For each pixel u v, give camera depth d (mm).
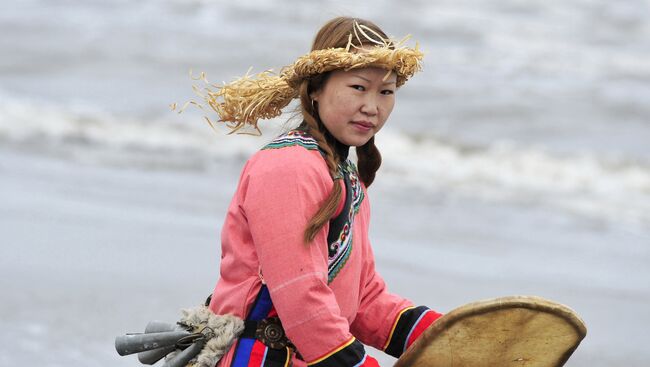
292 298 6598
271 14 48500
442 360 6840
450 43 46969
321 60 6852
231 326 6945
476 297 16781
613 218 24172
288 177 6699
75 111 30609
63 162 24859
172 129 28703
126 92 34531
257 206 6715
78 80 36000
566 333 6715
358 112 6930
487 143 31359
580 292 17781
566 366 14398
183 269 17000
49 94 33312
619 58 46125
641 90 40406
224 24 46688
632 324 16250
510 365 6840
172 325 7355
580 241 21656
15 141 26688
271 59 41438
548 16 52156
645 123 35594
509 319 6695
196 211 21047
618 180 28500
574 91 39812
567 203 25469
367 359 6773
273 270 6641
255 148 27453
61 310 14633
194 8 49000
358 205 7312
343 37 7035
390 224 21625
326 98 6980
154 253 17750
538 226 22812
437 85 39344
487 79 41219
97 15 46906
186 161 25938
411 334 7723
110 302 15055
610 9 53875
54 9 47375
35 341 13469
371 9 50719
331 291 6734
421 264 18516
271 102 7367
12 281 15781
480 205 24406
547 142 32219
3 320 14109
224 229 7125
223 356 7020
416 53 7047
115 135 27953
